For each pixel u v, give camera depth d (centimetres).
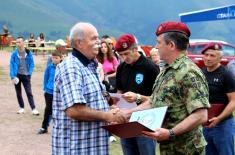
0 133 956
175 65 380
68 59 406
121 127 376
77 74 397
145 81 541
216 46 559
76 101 388
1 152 809
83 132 404
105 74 856
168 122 384
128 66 556
